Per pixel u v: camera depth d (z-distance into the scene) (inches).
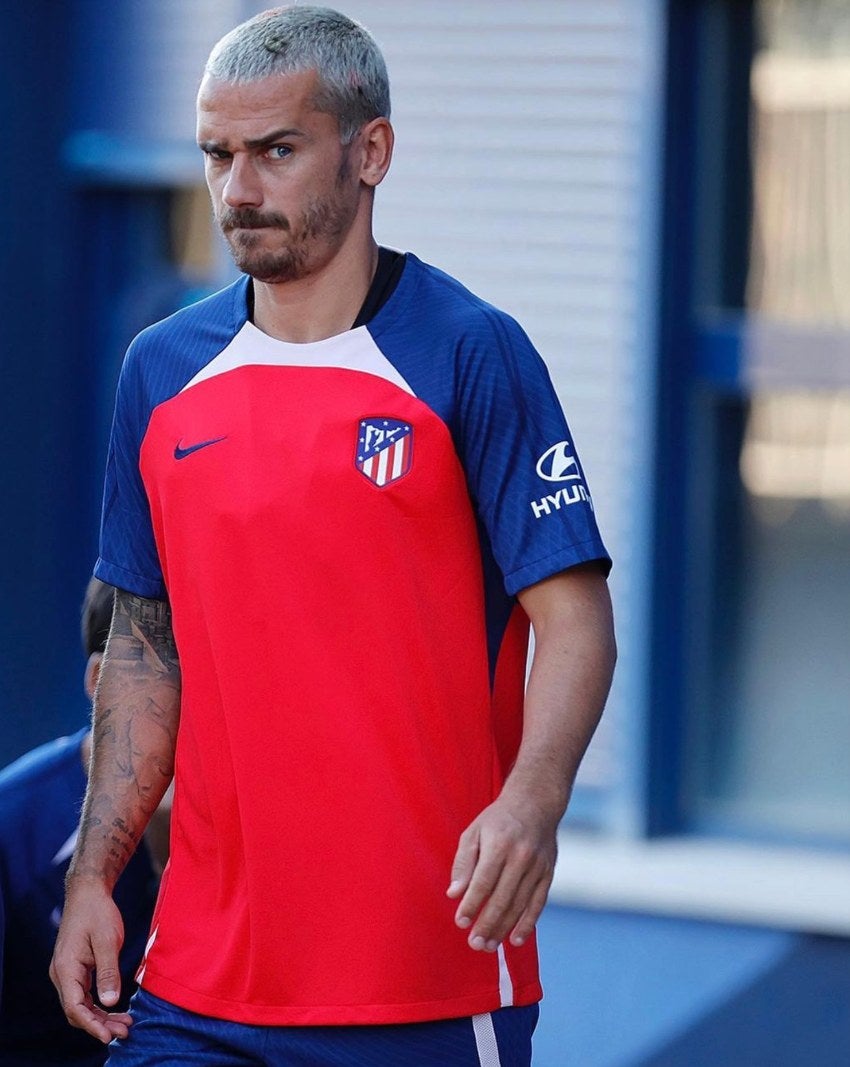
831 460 698.2
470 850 269.9
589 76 703.1
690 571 714.2
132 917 369.1
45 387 795.4
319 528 292.7
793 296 699.4
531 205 714.2
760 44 695.1
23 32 775.7
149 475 311.3
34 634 802.2
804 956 668.7
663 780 717.9
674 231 704.4
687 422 711.1
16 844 358.0
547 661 288.8
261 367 303.1
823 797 708.7
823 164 693.3
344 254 299.7
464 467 296.8
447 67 719.1
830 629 703.7
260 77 287.0
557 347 714.2
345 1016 297.1
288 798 297.3
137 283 792.9
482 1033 303.4
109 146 778.8
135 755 324.8
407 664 294.8
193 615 304.7
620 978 665.0
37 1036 374.9
